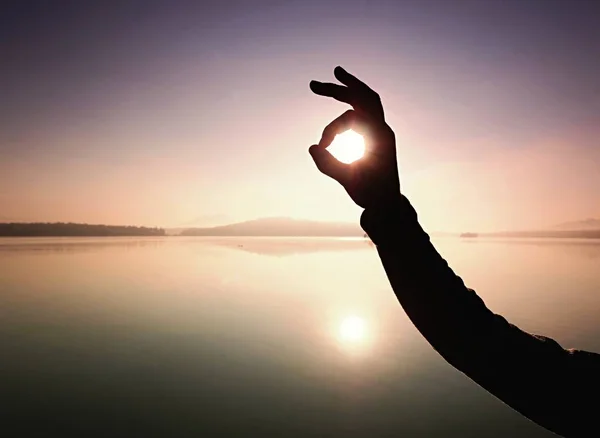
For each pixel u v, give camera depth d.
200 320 10.25
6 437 4.70
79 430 4.88
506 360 0.62
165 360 7.31
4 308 11.73
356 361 7.24
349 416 5.19
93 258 29.58
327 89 0.68
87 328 9.49
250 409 5.43
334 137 0.68
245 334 8.98
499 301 12.12
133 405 5.55
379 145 0.66
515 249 41.88
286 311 11.35
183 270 22.00
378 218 0.66
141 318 10.50
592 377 0.62
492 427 4.94
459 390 5.99
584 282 16.31
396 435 4.81
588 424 0.60
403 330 9.30
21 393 5.93
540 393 0.61
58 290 15.00
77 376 6.57
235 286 16.12
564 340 8.23
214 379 6.43
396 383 6.28
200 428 4.92
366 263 27.06
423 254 0.66
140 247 46.47
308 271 22.00
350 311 11.41
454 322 0.64
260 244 59.97
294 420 5.15
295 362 7.20
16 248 41.62
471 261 26.41
